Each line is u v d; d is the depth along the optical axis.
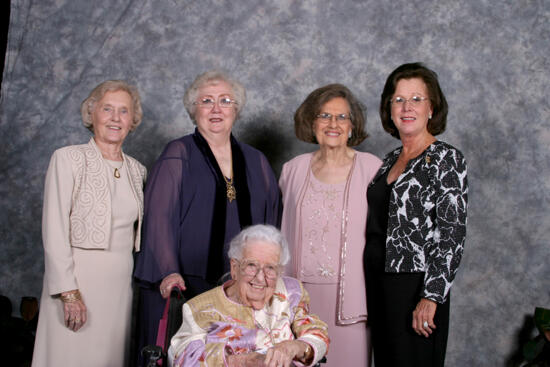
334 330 2.73
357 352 2.73
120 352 2.71
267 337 2.05
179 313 2.14
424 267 2.51
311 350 2.00
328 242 2.77
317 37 3.71
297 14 3.72
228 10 3.76
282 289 2.18
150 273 2.66
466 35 3.63
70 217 2.59
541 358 3.42
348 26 3.70
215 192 2.81
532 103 3.59
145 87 3.80
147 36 3.80
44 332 2.60
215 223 2.79
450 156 2.52
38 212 3.84
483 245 3.63
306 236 2.81
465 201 2.51
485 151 3.63
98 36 3.81
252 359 1.92
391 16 3.67
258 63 3.75
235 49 3.76
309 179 2.92
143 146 3.80
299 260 2.81
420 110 2.63
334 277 2.74
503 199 3.62
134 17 3.80
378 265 2.65
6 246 3.83
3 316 3.55
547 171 3.59
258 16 3.75
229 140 2.98
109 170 2.71
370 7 3.68
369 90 3.69
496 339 3.63
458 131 3.64
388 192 2.66
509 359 3.62
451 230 2.45
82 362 2.59
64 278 2.51
